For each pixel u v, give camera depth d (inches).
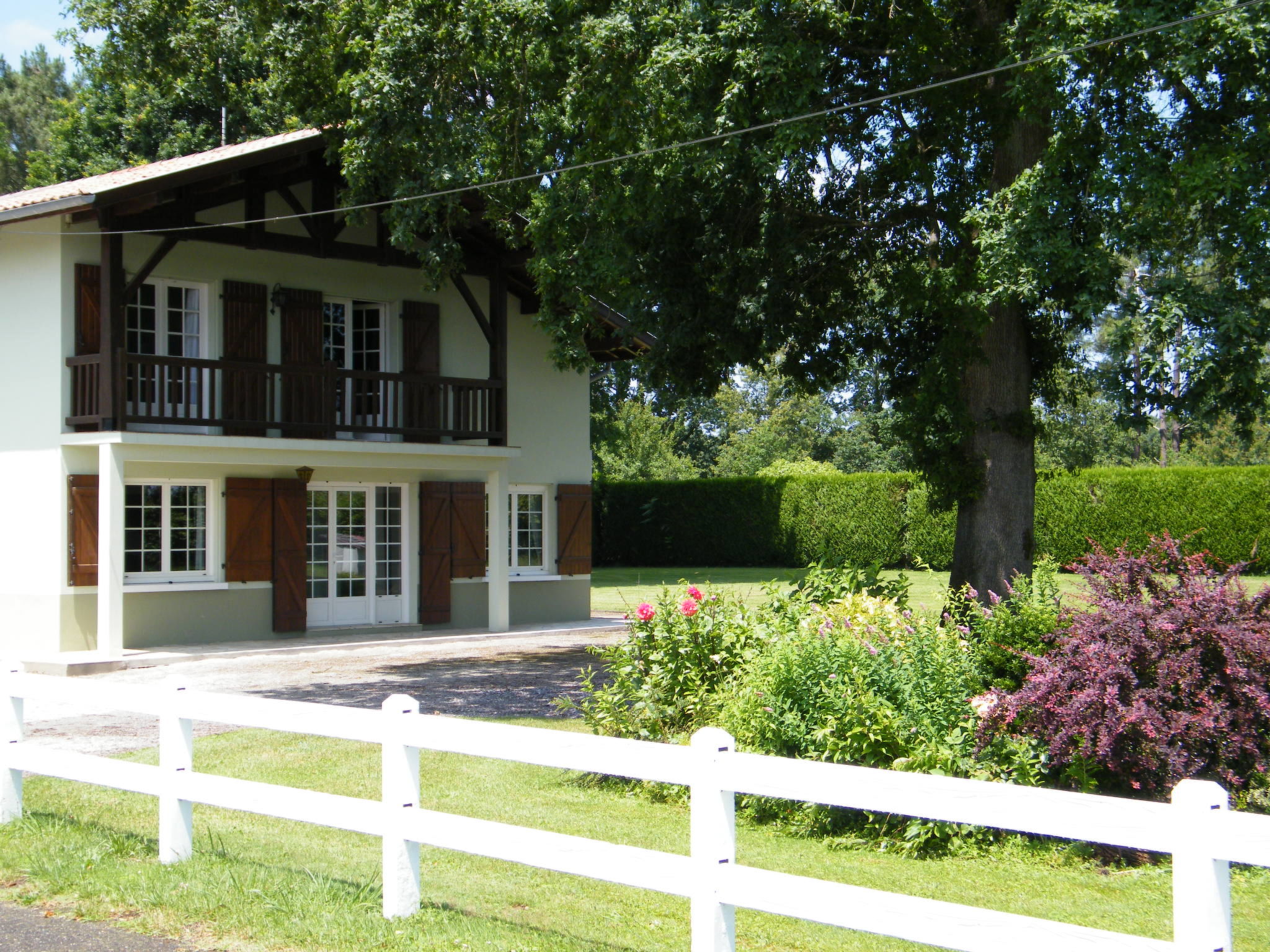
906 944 198.1
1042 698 264.8
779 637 325.7
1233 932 205.8
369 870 233.6
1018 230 419.5
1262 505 1061.1
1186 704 257.1
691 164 475.8
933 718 286.5
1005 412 509.4
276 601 665.0
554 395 802.8
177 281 636.1
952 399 500.1
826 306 589.6
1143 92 422.6
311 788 315.9
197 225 602.5
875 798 151.6
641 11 460.8
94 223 604.4
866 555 1311.5
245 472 658.2
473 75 531.2
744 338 550.3
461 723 193.6
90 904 211.3
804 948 195.5
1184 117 428.5
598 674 547.2
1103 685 256.1
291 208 645.9
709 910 163.6
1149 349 413.1
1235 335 393.7
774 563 1402.6
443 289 743.1
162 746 236.7
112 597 572.1
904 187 550.0
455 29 491.5
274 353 668.7
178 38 949.8
